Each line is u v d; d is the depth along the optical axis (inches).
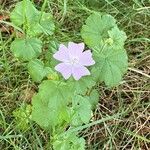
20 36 13.2
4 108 12.2
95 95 11.6
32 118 10.5
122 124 12.3
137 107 12.5
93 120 12.2
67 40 13.2
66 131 10.6
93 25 10.9
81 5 13.6
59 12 13.9
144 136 12.2
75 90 10.6
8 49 13.0
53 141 10.7
